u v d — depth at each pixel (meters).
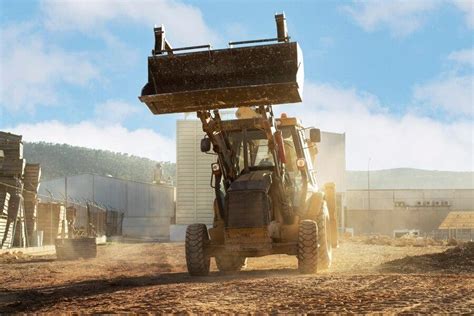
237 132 11.76
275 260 15.54
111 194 84.88
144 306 6.00
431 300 5.83
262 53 10.34
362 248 22.70
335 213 13.04
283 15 10.30
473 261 11.82
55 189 84.38
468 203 80.25
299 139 11.91
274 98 10.23
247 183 11.02
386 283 7.68
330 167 70.00
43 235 42.19
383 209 81.12
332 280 8.29
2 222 34.34
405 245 26.84
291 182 11.74
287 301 6.04
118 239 65.69
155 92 10.60
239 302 6.07
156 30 10.62
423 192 80.81
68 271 14.09
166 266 15.26
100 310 5.86
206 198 60.25
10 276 12.64
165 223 86.06
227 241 11.10
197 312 5.41
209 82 10.53
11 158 37.22
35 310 6.28
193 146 60.56
